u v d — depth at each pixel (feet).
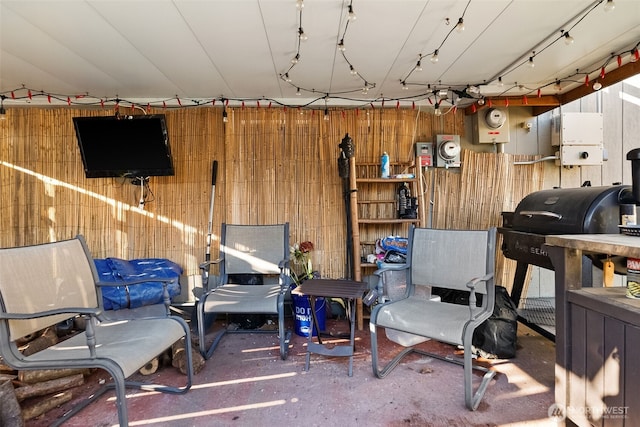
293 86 9.32
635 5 5.54
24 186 10.24
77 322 9.01
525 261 7.91
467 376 5.60
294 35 6.51
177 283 9.70
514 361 7.33
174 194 10.44
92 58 7.39
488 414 5.58
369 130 10.60
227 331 9.20
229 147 10.45
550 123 10.87
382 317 6.51
